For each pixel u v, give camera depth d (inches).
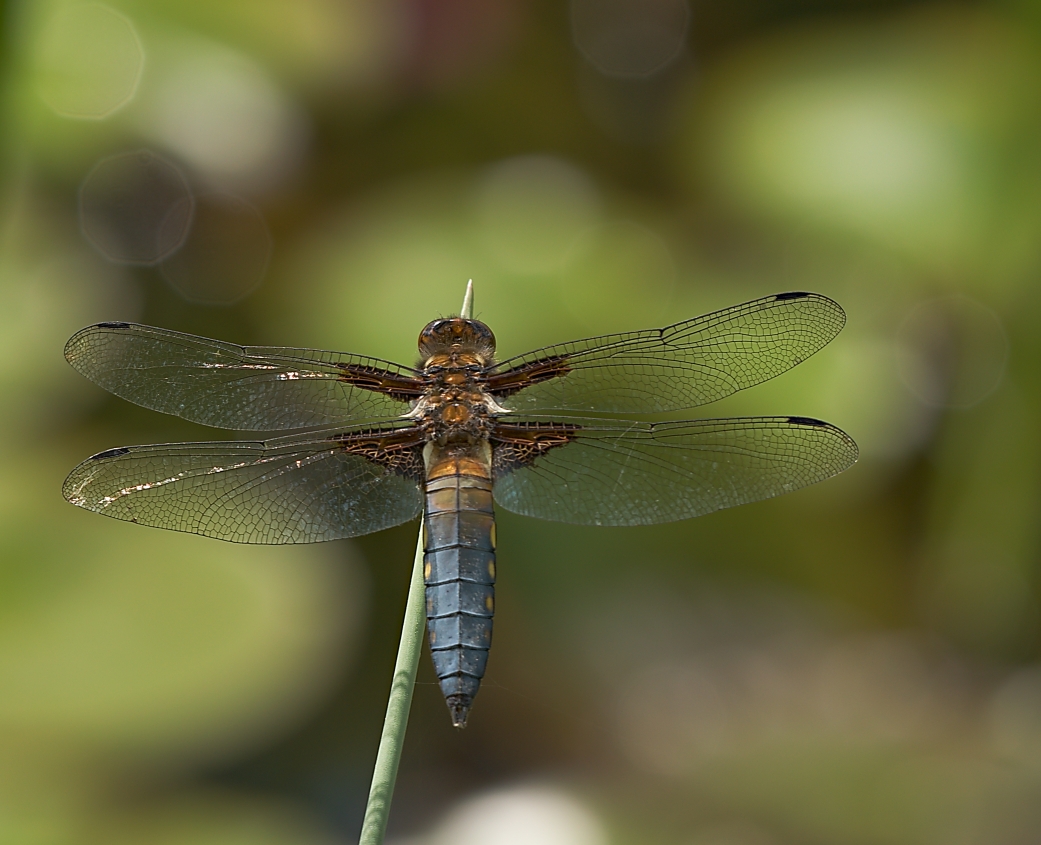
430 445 39.3
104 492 39.0
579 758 41.5
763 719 41.7
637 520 39.3
